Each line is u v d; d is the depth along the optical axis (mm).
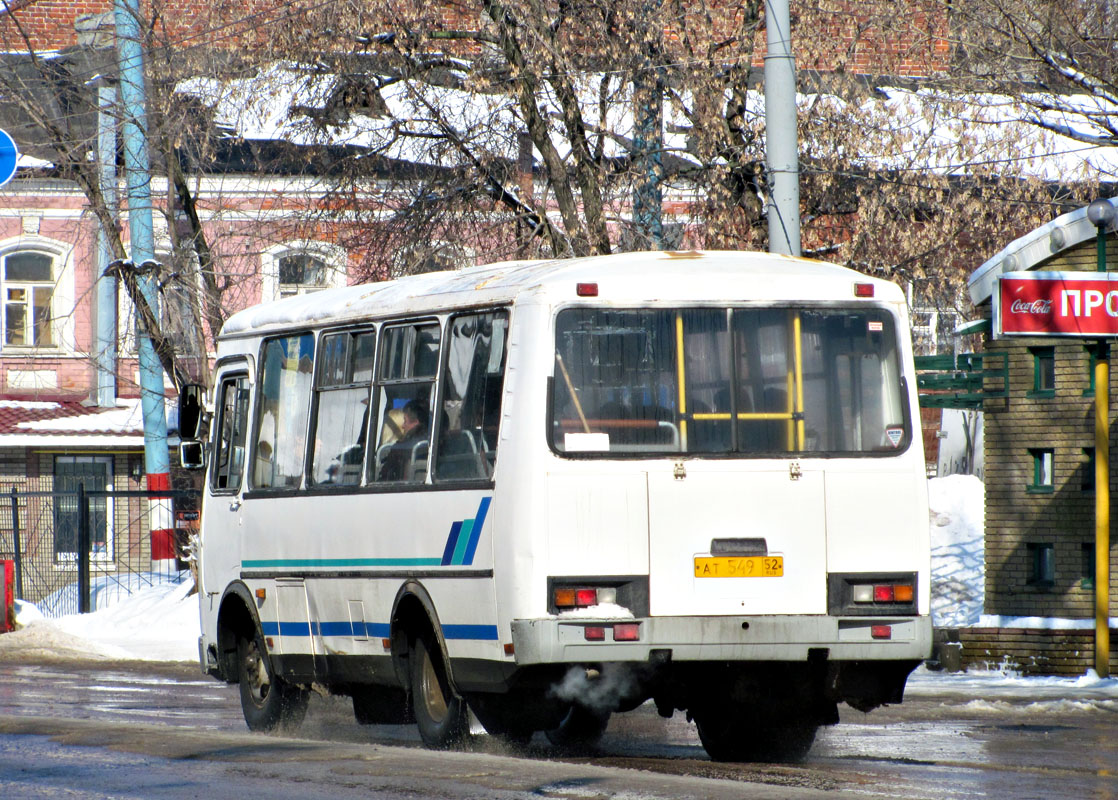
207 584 41750
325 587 36000
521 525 29609
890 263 68312
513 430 30125
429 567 32312
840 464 30656
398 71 71375
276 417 38906
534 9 64938
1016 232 69688
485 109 70438
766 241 66312
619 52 65375
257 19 72438
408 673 33719
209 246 81312
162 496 87375
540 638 29156
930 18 69500
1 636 70188
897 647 30359
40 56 98875
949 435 102375
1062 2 65938
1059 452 55219
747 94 70188
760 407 30734
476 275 33625
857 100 67000
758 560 30078
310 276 88688
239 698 48562
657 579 29703
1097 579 50750
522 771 25625
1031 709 42562
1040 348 56188
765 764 31453
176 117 76375
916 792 26672
